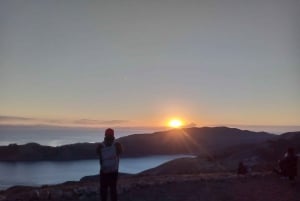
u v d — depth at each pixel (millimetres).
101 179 11961
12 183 63281
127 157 102938
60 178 71062
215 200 14281
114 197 11984
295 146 54844
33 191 14164
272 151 54562
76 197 13805
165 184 16188
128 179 18500
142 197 14195
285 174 18469
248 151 56781
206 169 42500
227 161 52594
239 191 15758
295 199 14828
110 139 11992
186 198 14305
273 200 14609
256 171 23109
